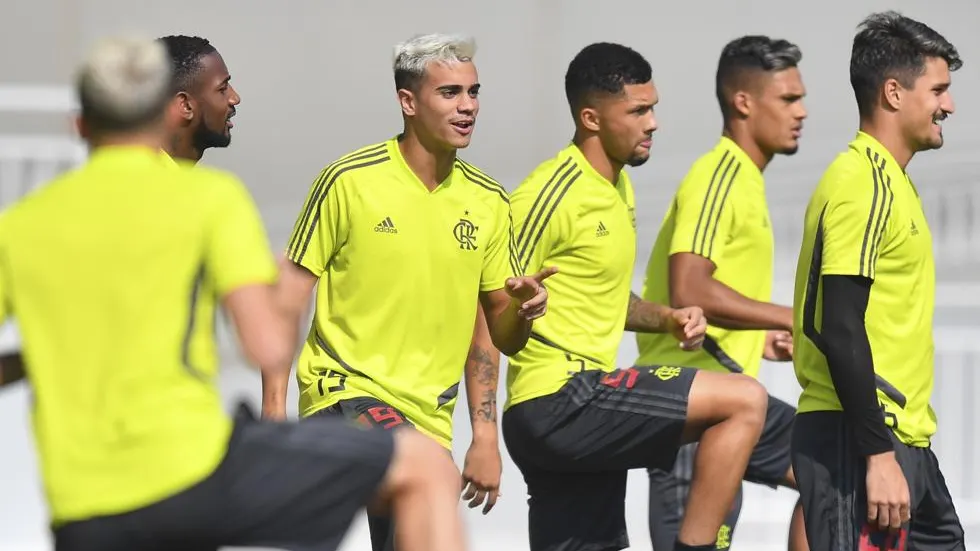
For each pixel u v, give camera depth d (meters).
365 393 17.92
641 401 20.19
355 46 64.81
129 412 11.76
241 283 11.83
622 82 20.81
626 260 21.16
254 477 12.38
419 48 17.86
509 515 30.61
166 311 11.84
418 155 18.12
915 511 17.69
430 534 13.09
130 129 12.27
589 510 21.50
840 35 64.44
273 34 64.50
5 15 63.34
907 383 17.38
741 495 22.53
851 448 17.27
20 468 26.47
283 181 63.28
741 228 22.28
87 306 11.86
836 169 17.31
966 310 40.91
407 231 17.98
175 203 11.97
